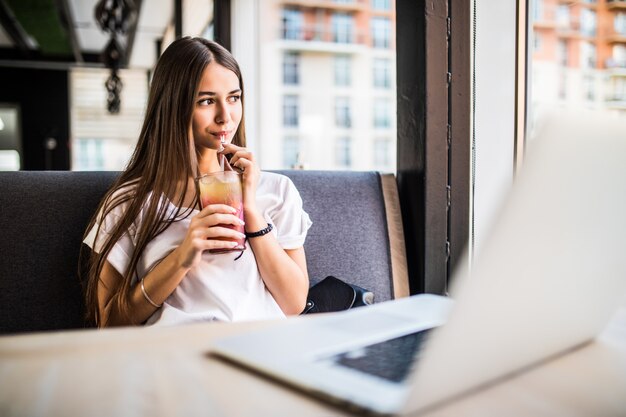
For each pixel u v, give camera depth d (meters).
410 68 1.71
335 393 0.49
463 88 1.68
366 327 0.69
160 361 0.60
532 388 0.53
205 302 1.33
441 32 1.65
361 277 1.71
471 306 0.43
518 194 0.42
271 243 1.40
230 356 0.59
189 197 1.43
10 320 1.43
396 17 1.77
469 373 0.49
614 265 0.56
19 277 1.45
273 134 4.43
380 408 0.46
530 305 0.49
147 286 1.26
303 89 21.44
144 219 1.36
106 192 1.56
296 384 0.52
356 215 1.75
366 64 21.42
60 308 1.47
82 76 10.70
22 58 9.38
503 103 1.71
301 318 0.77
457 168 1.69
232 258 1.37
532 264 0.46
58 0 5.99
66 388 0.52
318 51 21.42
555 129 0.42
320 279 1.67
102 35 8.15
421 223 1.70
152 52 8.76
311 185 1.74
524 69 1.71
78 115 11.55
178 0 4.88
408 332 0.67
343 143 21.86
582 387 0.54
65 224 1.51
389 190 1.80
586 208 0.48
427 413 0.47
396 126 1.79
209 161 1.51
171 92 1.40
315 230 1.70
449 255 1.71
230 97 1.44
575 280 0.53
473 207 1.72
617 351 0.64
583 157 0.45
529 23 1.70
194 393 0.51
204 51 1.41
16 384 0.53
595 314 0.61
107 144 12.09
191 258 1.19
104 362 0.59
